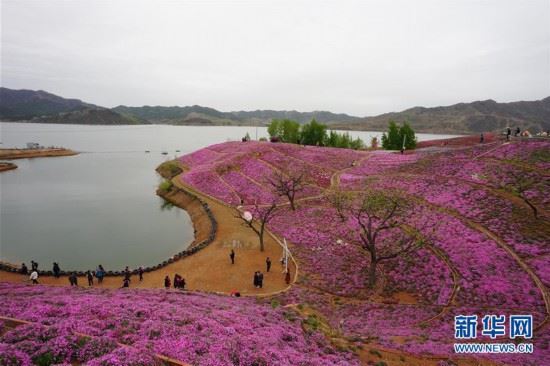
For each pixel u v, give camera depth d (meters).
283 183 56.94
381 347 18.31
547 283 27.64
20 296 19.22
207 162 92.75
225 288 32.34
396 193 40.69
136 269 37.78
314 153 85.75
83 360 11.72
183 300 21.33
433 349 18.56
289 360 13.88
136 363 11.29
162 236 50.53
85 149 185.62
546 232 34.31
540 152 52.94
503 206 41.12
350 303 28.69
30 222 55.78
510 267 30.38
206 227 51.19
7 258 41.16
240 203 60.25
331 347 17.17
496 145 61.62
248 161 82.69
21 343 12.03
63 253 43.22
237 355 13.06
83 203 69.19
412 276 32.12
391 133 102.38
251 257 39.66
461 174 53.41
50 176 101.19
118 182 92.94
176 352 12.61
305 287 32.16
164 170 105.38
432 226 40.25
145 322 15.12
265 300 28.16
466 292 28.23
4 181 91.75
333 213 50.22
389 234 40.72
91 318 15.22
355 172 68.12
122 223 56.56
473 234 36.75
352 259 37.12
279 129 120.12
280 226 49.06
